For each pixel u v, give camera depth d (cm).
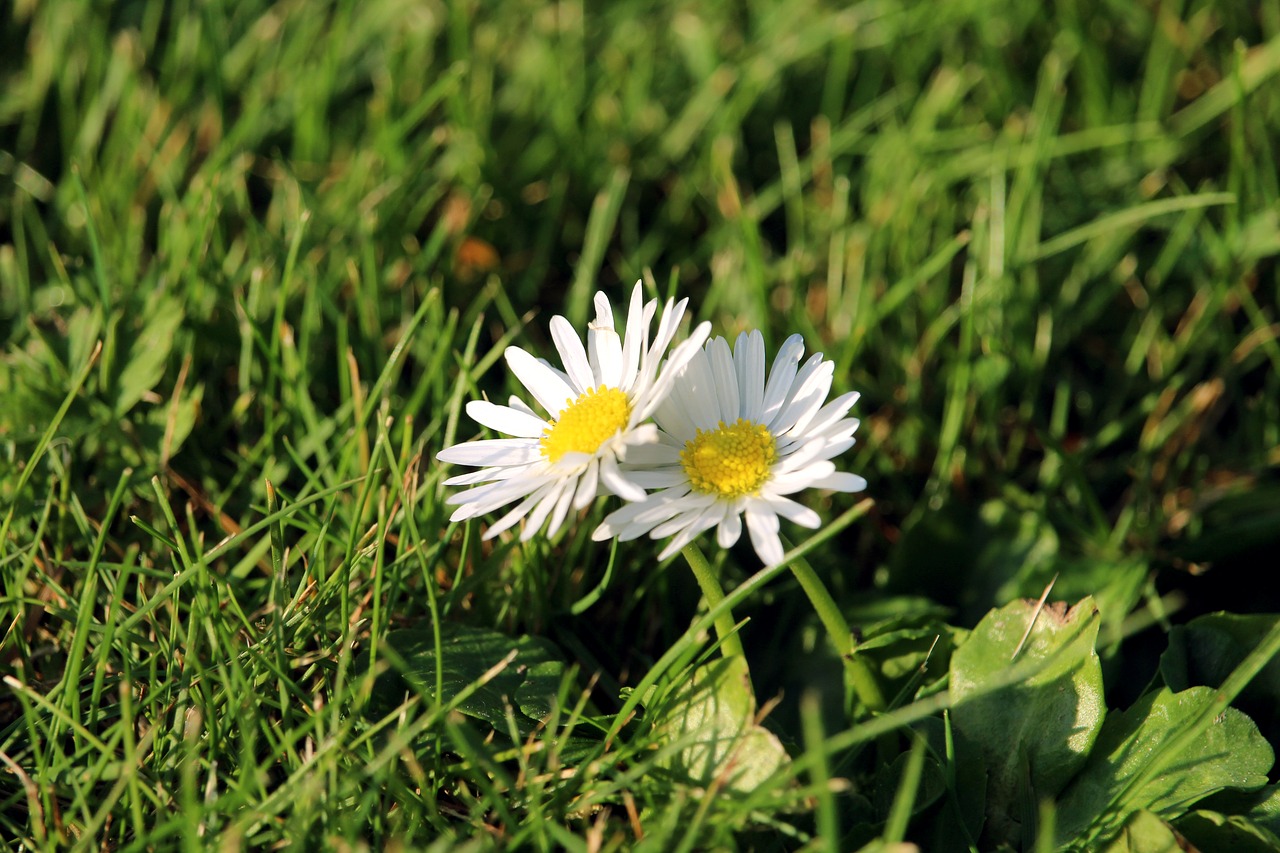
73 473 31
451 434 30
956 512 31
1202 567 30
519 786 27
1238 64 33
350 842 26
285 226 35
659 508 27
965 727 28
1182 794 27
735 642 28
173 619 28
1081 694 28
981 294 33
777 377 28
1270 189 35
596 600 30
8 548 30
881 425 33
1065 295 34
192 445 32
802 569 28
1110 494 33
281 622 28
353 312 34
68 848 27
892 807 28
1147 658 30
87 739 28
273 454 31
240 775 27
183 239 33
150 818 28
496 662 29
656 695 28
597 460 27
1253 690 28
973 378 33
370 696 28
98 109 36
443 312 34
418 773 27
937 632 29
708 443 27
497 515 31
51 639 30
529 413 28
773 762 27
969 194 36
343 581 28
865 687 28
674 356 27
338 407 33
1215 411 33
